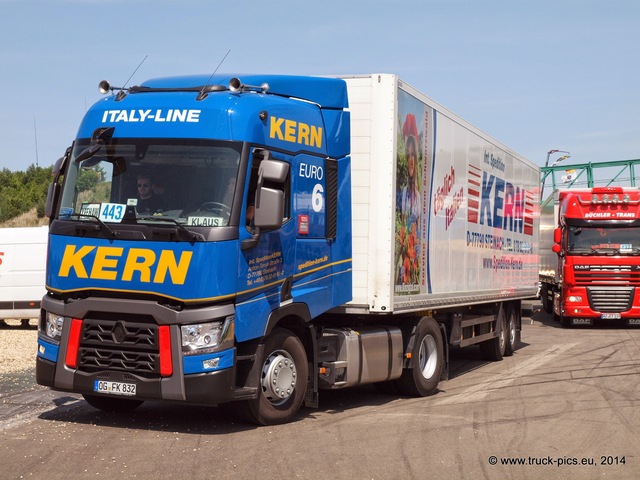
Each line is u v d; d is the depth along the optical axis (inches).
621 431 363.3
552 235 1168.8
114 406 390.3
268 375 353.7
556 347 777.6
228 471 279.1
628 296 1013.2
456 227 521.3
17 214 2271.2
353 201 413.7
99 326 333.1
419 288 454.3
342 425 366.6
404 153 426.9
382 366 425.4
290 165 360.8
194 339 321.1
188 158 333.1
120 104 350.9
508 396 463.8
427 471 284.8
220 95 343.6
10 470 275.9
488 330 638.5
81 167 345.7
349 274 406.9
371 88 411.5
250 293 335.6
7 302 886.4
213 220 325.4
